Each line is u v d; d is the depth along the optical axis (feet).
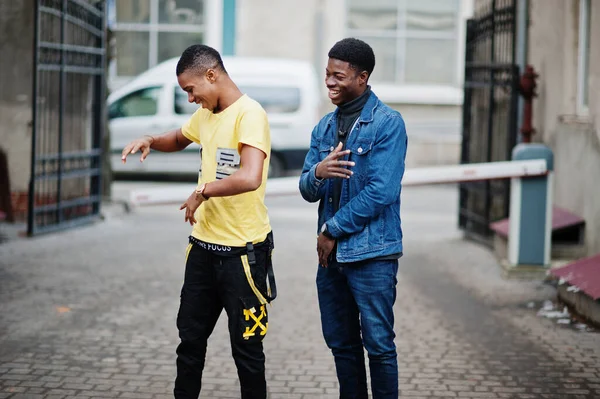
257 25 59.93
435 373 17.56
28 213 32.19
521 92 29.48
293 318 21.86
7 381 16.70
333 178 13.64
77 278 25.90
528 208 26.08
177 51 60.44
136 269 27.40
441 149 60.34
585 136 26.76
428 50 61.57
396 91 60.49
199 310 13.74
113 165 51.75
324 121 13.84
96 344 19.29
